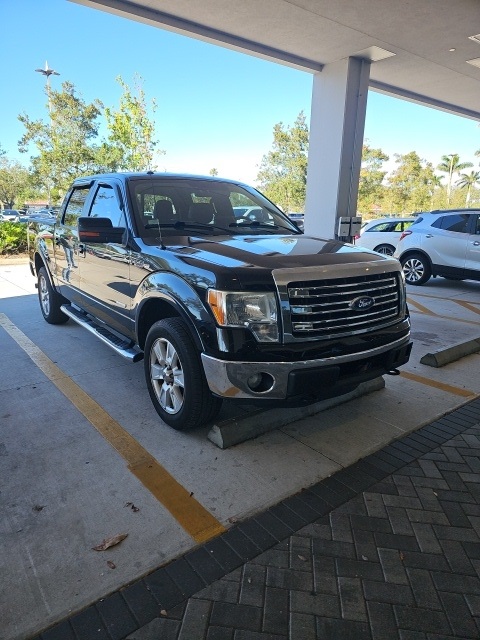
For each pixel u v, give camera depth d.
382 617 1.88
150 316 3.66
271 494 2.65
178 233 3.81
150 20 7.30
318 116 9.90
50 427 3.41
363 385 3.99
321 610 1.91
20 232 13.91
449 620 1.87
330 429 3.42
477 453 3.13
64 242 5.26
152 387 3.51
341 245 3.53
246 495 2.63
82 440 3.22
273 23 7.62
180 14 7.34
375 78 10.62
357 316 3.01
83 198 4.97
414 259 10.33
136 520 2.41
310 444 3.20
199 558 2.17
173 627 1.81
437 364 4.78
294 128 42.38
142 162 20.42
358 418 3.60
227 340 2.73
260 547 2.24
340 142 9.52
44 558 2.14
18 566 2.09
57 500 2.56
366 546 2.27
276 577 2.07
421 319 6.99
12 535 2.29
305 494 2.66
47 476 2.79
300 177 42.72
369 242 13.20
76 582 2.01
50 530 2.32
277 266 2.80
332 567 2.13
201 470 2.87
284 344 2.74
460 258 9.47
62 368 4.65
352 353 2.93
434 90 11.59
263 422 3.32
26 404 3.81
